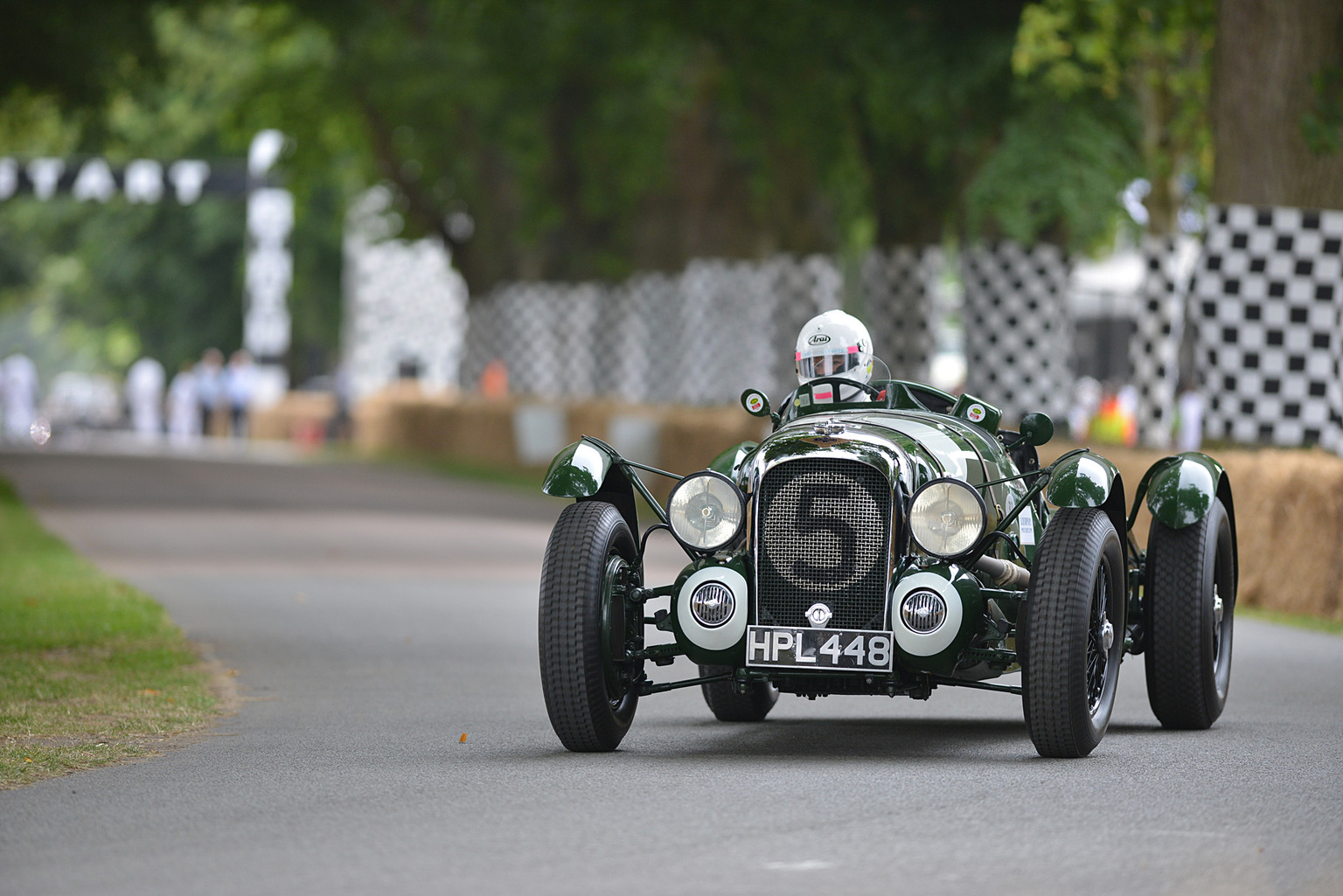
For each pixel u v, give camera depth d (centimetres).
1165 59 6956
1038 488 2666
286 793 2312
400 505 8719
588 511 2675
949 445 2719
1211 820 2116
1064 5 6444
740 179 10362
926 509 2523
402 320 18138
